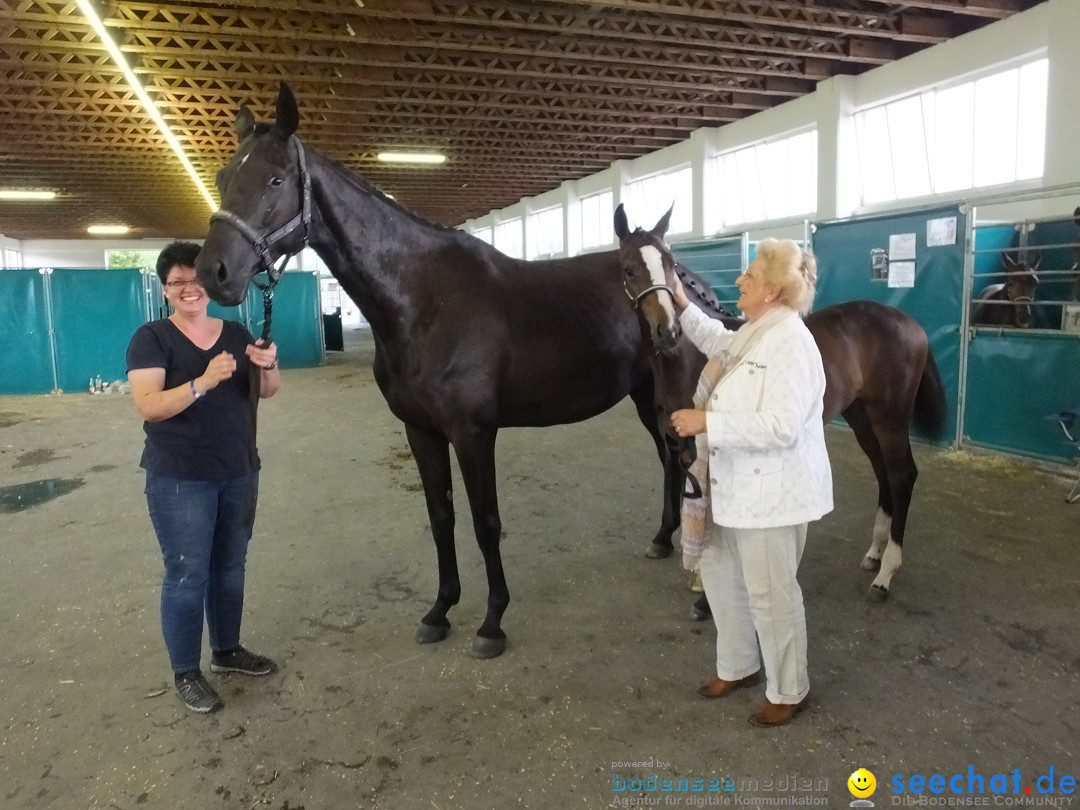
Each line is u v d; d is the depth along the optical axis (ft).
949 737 6.59
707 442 6.56
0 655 8.54
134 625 9.28
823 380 6.23
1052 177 20.99
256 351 7.03
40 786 6.25
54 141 37.37
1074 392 14.69
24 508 14.38
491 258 8.55
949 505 13.03
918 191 27.02
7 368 31.32
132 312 32.12
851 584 9.89
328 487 15.58
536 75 28.07
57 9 22.18
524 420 8.77
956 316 17.08
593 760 6.43
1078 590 9.49
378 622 9.23
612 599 9.71
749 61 28.09
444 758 6.51
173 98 30.68
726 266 25.48
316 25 23.72
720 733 6.75
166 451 6.82
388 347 7.95
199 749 6.73
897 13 24.12
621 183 45.85
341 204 7.36
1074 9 19.95
